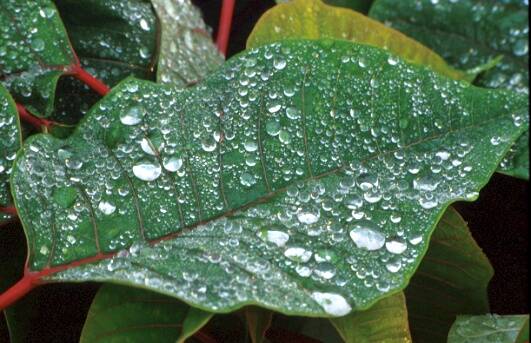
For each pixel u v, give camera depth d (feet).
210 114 1.13
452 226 1.19
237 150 1.13
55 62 1.25
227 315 1.21
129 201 1.11
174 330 1.11
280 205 1.12
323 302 1.05
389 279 1.07
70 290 1.22
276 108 1.14
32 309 1.20
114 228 1.11
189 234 1.11
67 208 1.11
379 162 1.13
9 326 1.19
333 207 1.11
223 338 1.21
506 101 1.13
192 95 1.13
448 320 1.26
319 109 1.14
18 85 1.23
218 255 1.09
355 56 1.14
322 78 1.14
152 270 1.08
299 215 1.11
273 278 1.07
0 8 1.24
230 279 1.07
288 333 1.20
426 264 1.23
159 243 1.10
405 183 1.12
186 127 1.13
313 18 1.26
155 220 1.11
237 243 1.10
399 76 1.14
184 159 1.13
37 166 1.11
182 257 1.09
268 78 1.14
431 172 1.12
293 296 1.06
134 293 1.12
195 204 1.12
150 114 1.13
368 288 1.07
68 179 1.11
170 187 1.12
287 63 1.14
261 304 1.04
